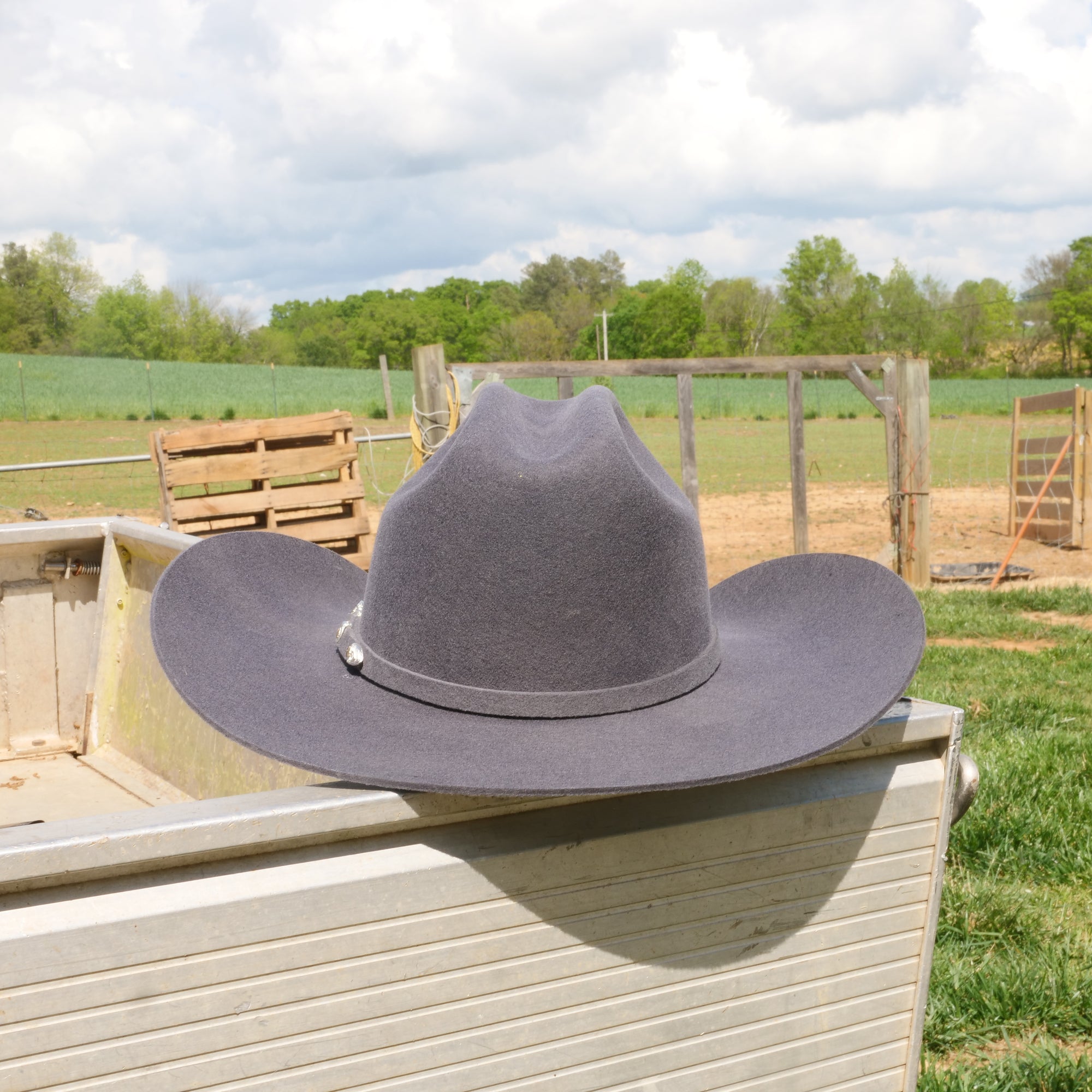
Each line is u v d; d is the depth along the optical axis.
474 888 1.10
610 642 1.27
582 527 1.25
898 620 1.41
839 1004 1.35
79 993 0.94
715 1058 1.27
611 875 1.17
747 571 1.80
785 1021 1.31
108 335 97.44
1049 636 7.81
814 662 1.43
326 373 68.88
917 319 103.06
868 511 17.73
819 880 1.30
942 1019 2.68
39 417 50.56
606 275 143.75
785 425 45.62
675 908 1.21
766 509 18.00
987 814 3.85
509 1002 1.14
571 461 1.28
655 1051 1.23
